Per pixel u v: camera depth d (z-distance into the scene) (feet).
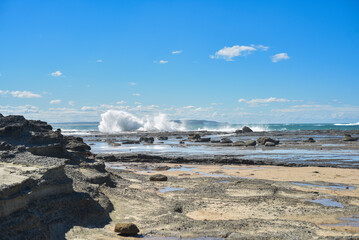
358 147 218.18
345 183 102.78
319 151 199.31
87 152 106.42
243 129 403.54
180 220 65.31
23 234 46.06
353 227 62.39
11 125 78.79
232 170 132.46
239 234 57.67
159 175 107.45
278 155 181.27
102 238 54.65
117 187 87.92
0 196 45.01
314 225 63.00
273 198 82.33
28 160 62.75
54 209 55.72
